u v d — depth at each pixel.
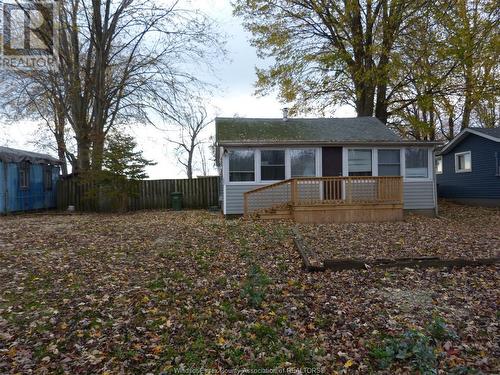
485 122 27.47
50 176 20.28
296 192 13.49
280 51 21.52
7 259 7.25
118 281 6.12
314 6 20.08
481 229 11.40
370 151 15.70
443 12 18.39
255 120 18.05
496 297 5.40
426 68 19.30
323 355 3.92
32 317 4.73
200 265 7.07
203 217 15.12
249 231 10.62
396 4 18.52
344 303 5.31
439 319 4.48
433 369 3.52
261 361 3.78
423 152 15.98
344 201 13.50
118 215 16.44
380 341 4.21
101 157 17.08
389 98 21.45
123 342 4.17
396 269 6.74
